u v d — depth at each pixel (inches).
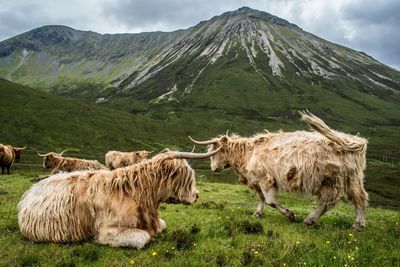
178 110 2970.0
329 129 154.1
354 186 158.2
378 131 2711.6
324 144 158.4
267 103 3265.3
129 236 119.3
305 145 161.8
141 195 127.3
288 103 3260.3
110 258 112.3
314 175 157.4
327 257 108.6
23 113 1553.9
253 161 179.9
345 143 152.9
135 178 127.9
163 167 131.7
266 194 174.4
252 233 141.7
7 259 113.4
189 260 108.7
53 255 115.3
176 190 133.2
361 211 159.3
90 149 1408.7
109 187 127.4
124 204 124.3
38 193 134.2
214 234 138.5
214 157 202.8
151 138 1707.7
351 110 3206.2
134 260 109.9
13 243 128.0
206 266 106.0
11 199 220.5
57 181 135.0
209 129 2244.1
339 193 157.1
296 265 103.1
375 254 114.9
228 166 205.0
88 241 128.1
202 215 181.2
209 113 2856.8
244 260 108.5
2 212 173.3
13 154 535.5
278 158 168.2
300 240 128.8
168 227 150.2
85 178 133.2
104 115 1839.3
